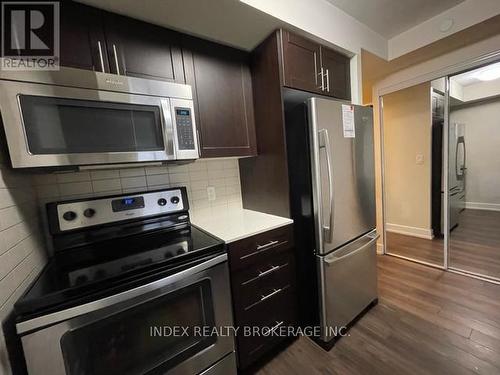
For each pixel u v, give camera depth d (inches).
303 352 59.1
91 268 37.9
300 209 60.6
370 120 67.9
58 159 36.1
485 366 50.0
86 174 52.5
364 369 52.8
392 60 87.4
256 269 53.2
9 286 29.5
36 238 42.0
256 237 52.7
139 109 43.4
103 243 50.1
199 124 55.2
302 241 61.3
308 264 60.9
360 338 61.9
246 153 64.2
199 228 58.3
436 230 116.8
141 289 35.1
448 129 89.8
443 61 84.4
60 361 30.0
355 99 75.4
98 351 33.2
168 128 45.8
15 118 32.7
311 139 54.6
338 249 61.1
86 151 38.8
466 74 88.3
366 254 69.9
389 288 84.1
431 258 102.5
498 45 71.6
